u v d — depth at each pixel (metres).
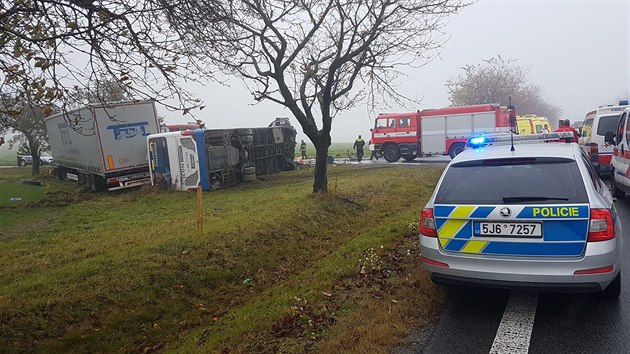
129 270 6.01
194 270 6.26
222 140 16.34
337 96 10.41
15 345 4.33
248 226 8.19
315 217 9.09
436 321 4.04
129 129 17.55
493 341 3.60
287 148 22.14
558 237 3.69
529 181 3.99
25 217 12.84
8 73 3.65
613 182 10.01
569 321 3.90
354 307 4.39
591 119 13.55
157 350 4.70
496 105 20.50
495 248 3.88
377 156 24.05
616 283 4.12
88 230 9.91
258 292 6.11
